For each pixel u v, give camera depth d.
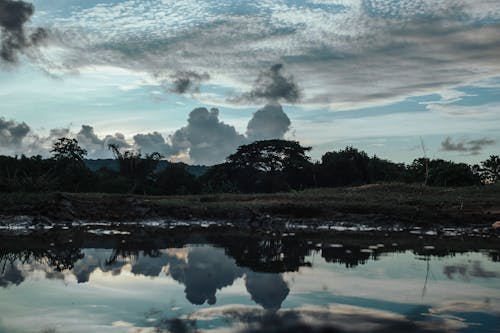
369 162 54.56
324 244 14.72
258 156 58.38
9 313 6.19
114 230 18.89
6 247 13.63
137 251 12.80
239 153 59.09
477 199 23.19
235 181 58.22
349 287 7.94
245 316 5.99
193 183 52.41
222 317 5.94
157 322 5.73
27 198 21.66
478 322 5.79
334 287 7.95
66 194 22.91
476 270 9.86
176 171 51.56
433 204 22.47
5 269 9.84
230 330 5.37
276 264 10.58
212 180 56.72
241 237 16.73
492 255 12.36
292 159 56.91
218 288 7.83
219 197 27.19
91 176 43.12
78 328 5.50
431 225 20.38
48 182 27.86
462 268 10.10
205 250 13.07
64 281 8.49
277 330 5.39
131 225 20.97
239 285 8.10
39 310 6.33
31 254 12.19
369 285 8.12
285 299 6.97
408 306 6.59
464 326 5.61
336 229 19.88
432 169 41.62
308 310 6.29
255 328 5.46
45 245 14.12
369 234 18.05
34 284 8.19
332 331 5.34
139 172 44.56
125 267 10.08
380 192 28.56
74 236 16.69
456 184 39.72
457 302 6.88
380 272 9.52
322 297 7.13
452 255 12.30
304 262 10.91
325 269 9.91
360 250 13.27
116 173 49.69
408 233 18.62
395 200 23.73
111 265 10.36
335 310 6.31
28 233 17.52
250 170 58.91
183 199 26.31
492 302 6.89
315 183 53.56
